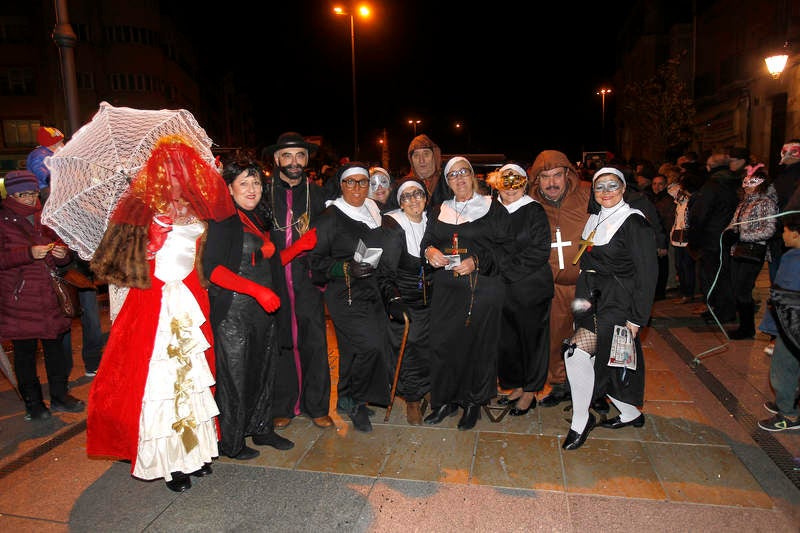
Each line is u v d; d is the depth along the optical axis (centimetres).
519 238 370
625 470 323
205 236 312
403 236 383
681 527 270
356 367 388
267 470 337
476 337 377
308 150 396
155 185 287
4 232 402
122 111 312
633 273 343
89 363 511
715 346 541
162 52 3500
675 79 2105
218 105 5228
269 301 312
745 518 276
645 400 420
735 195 611
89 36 3247
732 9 2039
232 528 282
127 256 289
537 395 441
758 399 416
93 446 304
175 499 310
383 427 393
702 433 365
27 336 408
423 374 393
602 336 345
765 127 1759
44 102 3256
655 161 2177
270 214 365
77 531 284
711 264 621
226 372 332
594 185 348
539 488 307
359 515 289
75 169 294
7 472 345
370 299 385
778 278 357
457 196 379
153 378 294
